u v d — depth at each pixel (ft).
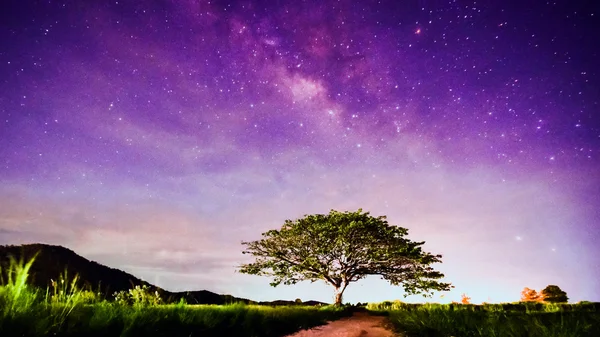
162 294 28.73
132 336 16.84
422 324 30.81
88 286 20.86
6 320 12.69
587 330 20.31
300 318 37.14
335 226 81.46
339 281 85.35
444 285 81.35
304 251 85.97
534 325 22.30
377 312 60.08
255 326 27.96
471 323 27.35
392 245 83.46
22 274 14.83
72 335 14.44
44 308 15.11
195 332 21.30
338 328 35.40
